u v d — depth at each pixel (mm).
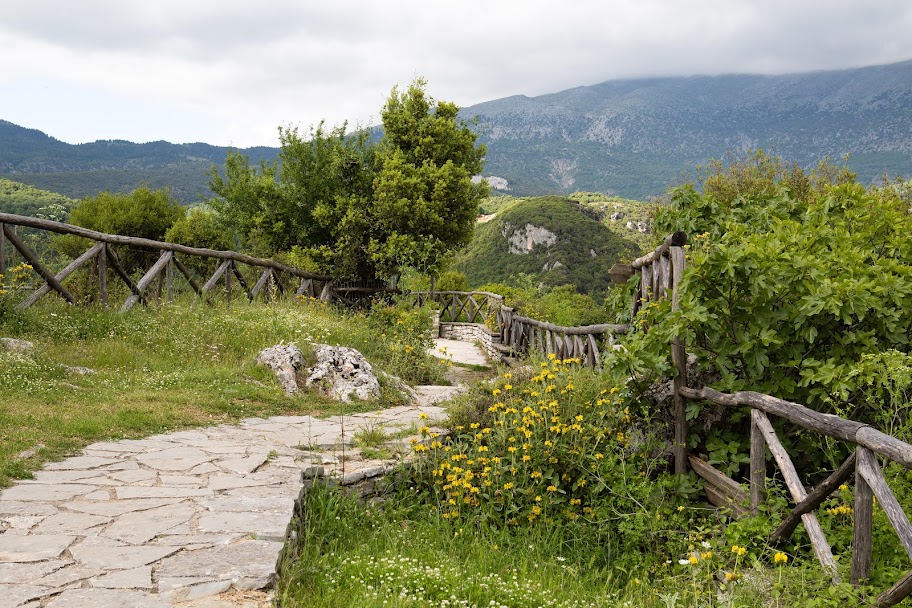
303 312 12383
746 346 5496
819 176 13781
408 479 5895
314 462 5484
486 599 3947
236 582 3158
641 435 6309
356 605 3479
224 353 9219
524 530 5457
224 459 5324
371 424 6980
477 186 19953
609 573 4781
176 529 3787
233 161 19812
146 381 7551
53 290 9453
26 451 5008
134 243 10156
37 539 3523
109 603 2867
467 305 23328
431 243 18406
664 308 6074
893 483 3934
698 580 4188
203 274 15117
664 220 8141
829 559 3496
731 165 15281
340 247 18062
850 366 5086
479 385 7668
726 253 5512
